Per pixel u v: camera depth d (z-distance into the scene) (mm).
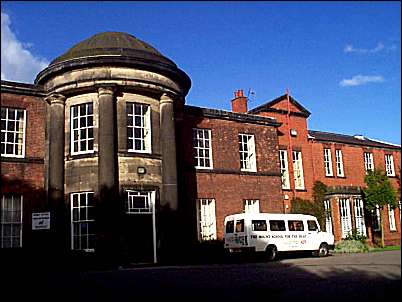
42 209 22078
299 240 24141
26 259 21250
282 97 33594
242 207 27719
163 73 22281
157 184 21891
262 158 29422
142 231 21422
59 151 21484
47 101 22828
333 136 39188
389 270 11609
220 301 10500
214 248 25797
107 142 20625
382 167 38875
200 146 27188
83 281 14508
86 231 20859
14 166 21938
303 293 10805
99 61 21000
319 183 33531
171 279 14516
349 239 30953
